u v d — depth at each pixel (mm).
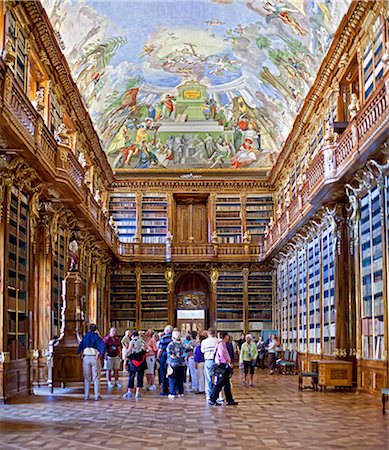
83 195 19125
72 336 14367
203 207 30156
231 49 24219
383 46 13445
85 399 12969
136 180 29375
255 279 29250
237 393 14445
